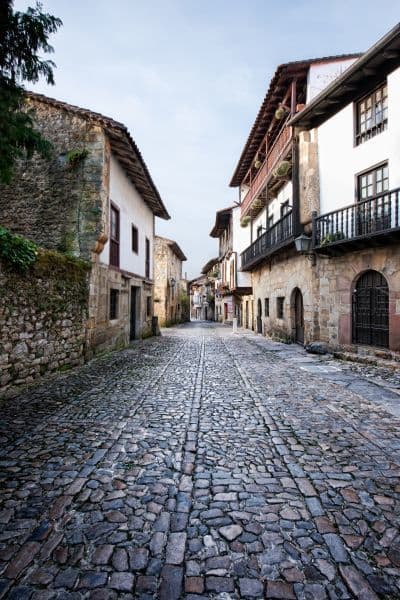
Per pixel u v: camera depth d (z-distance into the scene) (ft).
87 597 5.79
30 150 12.14
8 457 11.07
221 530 7.54
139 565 6.52
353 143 32.35
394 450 11.70
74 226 31.07
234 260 79.05
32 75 10.94
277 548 6.97
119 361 30.32
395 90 28.27
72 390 19.81
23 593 5.86
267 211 49.96
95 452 11.48
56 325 24.77
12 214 31.71
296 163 37.78
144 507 8.40
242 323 88.58
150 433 13.26
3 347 19.22
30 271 21.49
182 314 130.52
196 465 10.62
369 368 26.89
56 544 7.07
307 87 37.91
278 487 9.34
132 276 43.37
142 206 50.19
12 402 17.25
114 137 32.53
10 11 9.52
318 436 12.96
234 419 14.94
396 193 26.09
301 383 21.91
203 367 27.78
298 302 43.09
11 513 8.09
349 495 8.91
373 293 30.83
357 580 6.15
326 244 31.48
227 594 5.86
